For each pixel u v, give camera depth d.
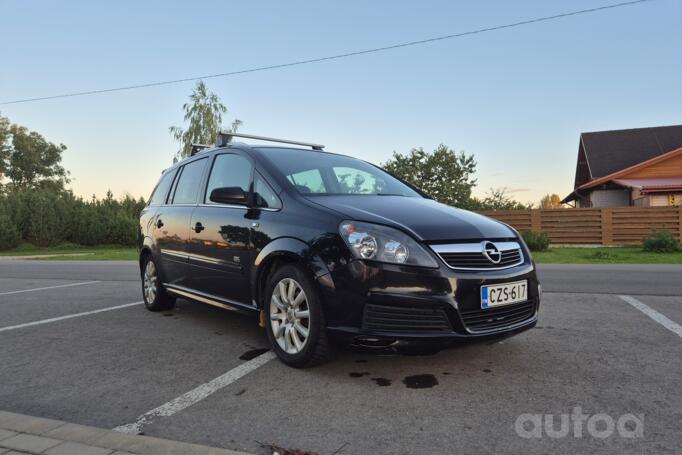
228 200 3.79
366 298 2.93
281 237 3.43
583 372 3.25
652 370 3.28
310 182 3.91
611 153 26.39
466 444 2.28
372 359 3.58
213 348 4.00
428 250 2.99
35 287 8.30
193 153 5.42
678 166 22.47
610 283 7.57
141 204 31.41
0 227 24.52
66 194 29.89
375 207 3.43
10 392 3.05
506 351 3.75
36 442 2.29
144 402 2.85
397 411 2.65
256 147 4.34
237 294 3.95
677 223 17.23
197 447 2.23
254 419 2.58
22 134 54.72
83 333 4.60
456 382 3.09
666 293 6.46
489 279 3.03
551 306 5.58
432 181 31.66
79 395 2.99
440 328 2.91
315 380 3.16
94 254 19.88
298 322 3.34
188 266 4.62
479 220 3.52
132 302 6.39
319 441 2.32
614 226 17.88
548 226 18.53
